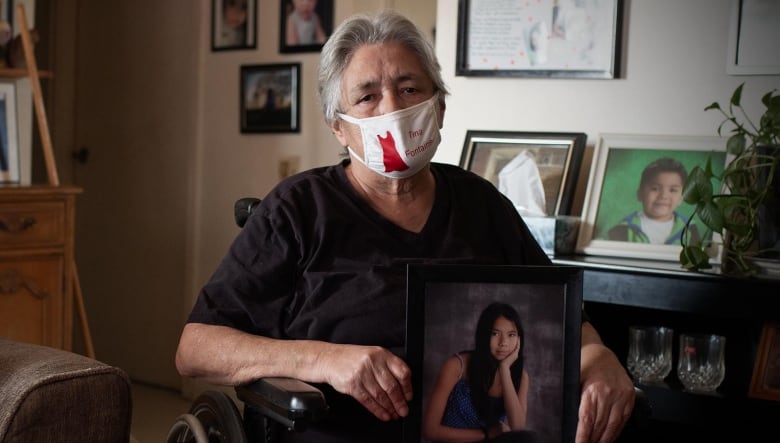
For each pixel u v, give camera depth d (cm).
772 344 231
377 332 167
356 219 175
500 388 151
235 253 176
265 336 173
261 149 412
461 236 179
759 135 238
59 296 329
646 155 261
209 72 430
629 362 245
